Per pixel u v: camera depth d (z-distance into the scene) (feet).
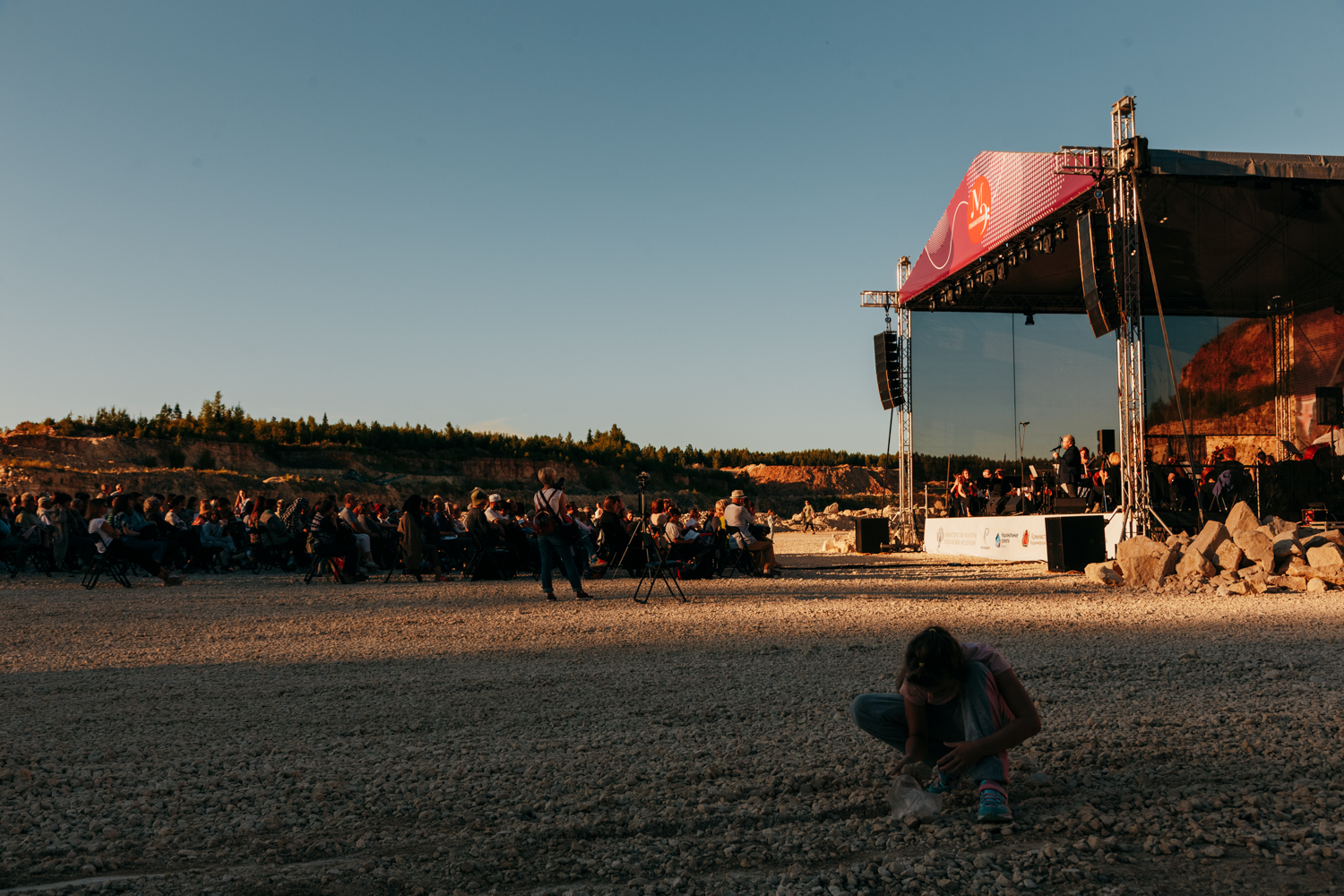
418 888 7.53
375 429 265.75
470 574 43.98
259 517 49.90
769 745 12.01
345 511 46.88
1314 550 34.42
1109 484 50.14
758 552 43.83
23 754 12.07
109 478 157.38
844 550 77.25
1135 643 20.48
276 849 8.52
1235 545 35.50
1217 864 7.72
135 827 9.25
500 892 7.48
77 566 49.34
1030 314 68.08
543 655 20.10
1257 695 14.61
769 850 8.27
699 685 16.38
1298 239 52.90
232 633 24.11
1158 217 50.31
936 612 27.30
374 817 9.42
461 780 10.70
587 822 9.10
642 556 42.24
